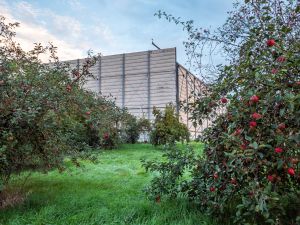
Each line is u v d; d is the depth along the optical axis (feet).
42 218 7.68
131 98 54.95
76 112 10.48
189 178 10.91
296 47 5.59
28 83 8.75
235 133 5.42
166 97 52.06
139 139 42.78
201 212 7.62
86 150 11.56
